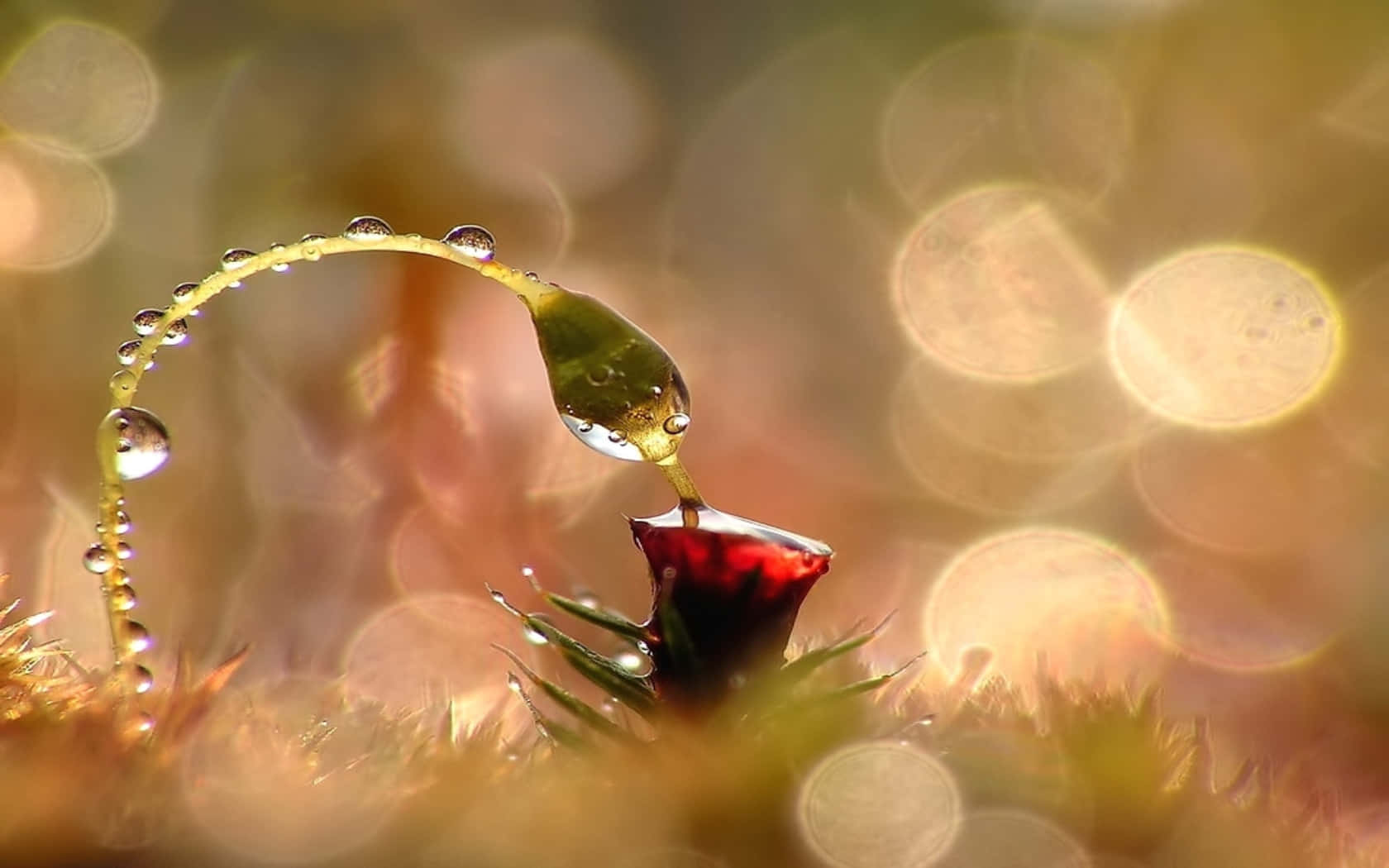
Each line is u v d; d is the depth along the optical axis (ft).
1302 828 0.46
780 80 1.75
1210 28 1.64
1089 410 1.64
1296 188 1.61
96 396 1.40
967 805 0.45
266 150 1.54
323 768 0.45
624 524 1.45
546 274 1.66
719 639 0.46
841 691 0.46
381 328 1.48
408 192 1.58
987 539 1.53
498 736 0.46
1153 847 0.45
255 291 1.46
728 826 0.45
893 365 1.71
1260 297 1.60
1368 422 1.54
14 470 1.31
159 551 1.25
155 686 0.46
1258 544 1.42
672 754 0.46
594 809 0.45
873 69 1.77
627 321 0.46
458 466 1.41
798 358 1.72
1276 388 1.58
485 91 1.65
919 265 1.70
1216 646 1.15
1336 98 1.59
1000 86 1.72
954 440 1.64
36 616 0.46
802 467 1.65
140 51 1.49
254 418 1.40
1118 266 1.66
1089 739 0.46
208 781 0.45
